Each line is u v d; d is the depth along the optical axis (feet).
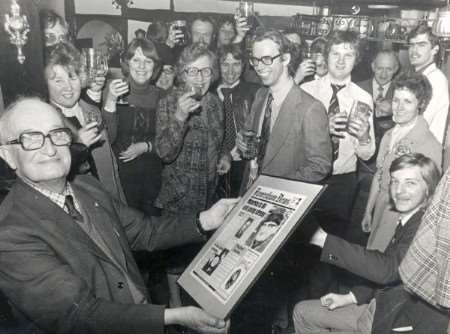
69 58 5.16
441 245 2.54
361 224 6.39
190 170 6.23
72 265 2.94
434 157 5.45
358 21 5.97
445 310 2.72
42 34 5.55
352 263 3.81
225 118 6.53
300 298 6.10
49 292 2.73
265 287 6.34
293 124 5.51
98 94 5.88
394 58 5.82
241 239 3.17
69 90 5.17
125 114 6.15
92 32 6.26
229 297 2.82
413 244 2.82
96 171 5.52
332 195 6.40
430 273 2.73
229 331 5.55
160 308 2.87
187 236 3.90
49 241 2.91
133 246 3.91
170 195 6.31
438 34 5.27
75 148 4.78
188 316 2.85
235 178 6.73
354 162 6.27
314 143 5.40
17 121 2.98
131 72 6.14
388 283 3.77
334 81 6.13
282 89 5.73
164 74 6.33
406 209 4.13
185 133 6.15
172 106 6.15
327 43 6.07
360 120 6.06
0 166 4.25
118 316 2.79
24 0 4.83
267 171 5.82
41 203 3.01
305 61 6.22
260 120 6.14
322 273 6.48
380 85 5.96
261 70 5.66
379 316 3.71
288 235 2.87
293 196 3.14
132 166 6.23
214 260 3.20
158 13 6.42
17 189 3.09
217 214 3.88
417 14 5.79
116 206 3.92
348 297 4.51
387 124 6.04
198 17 6.50
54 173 3.03
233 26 6.54
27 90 4.98
